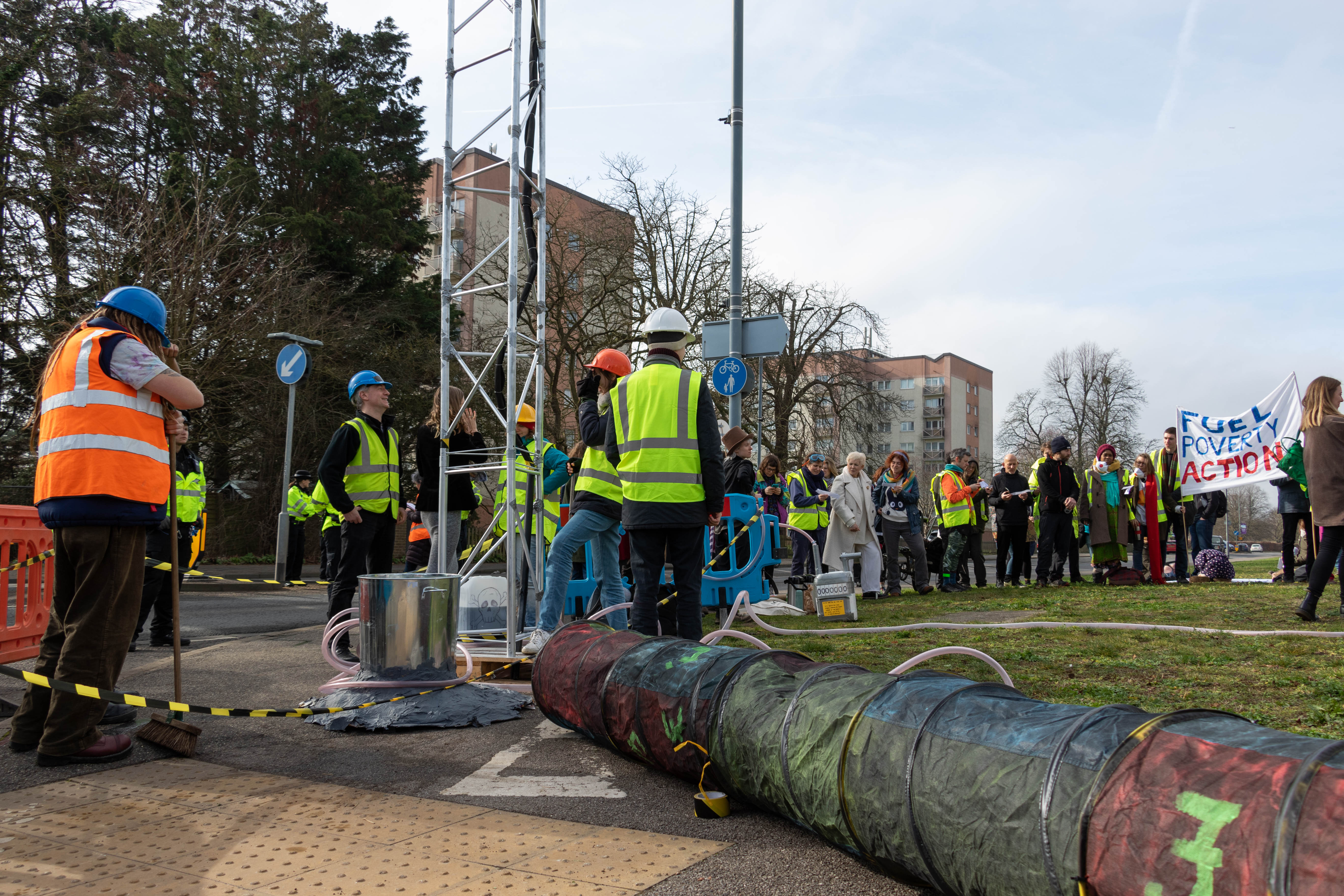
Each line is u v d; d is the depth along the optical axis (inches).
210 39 1080.2
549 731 173.6
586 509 236.1
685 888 98.0
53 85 841.5
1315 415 298.7
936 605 409.4
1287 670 206.1
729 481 363.9
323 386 1011.9
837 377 1439.5
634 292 1176.2
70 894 96.6
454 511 282.4
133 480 149.3
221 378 888.3
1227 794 67.9
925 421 4183.1
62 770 144.9
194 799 129.5
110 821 120.0
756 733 116.4
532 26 266.4
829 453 1517.0
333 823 119.0
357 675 190.9
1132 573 502.6
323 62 1194.6
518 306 264.8
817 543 473.1
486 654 230.5
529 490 250.8
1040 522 508.1
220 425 939.3
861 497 467.8
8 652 237.6
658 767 140.2
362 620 186.2
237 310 912.9
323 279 1021.8
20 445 799.7
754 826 118.6
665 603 270.1
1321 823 61.4
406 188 1220.5
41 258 790.5
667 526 194.2
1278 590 421.4
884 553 523.2
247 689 211.5
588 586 325.7
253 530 969.5
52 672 153.3
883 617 359.6
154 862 105.7
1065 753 80.4
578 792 133.9
